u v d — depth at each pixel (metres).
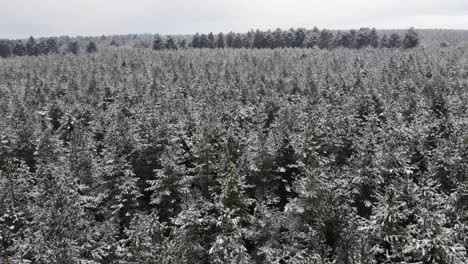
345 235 21.42
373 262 19.44
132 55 130.25
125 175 27.75
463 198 21.84
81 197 26.11
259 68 95.56
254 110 51.69
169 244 20.06
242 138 34.00
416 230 19.92
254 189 30.78
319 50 149.00
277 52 126.94
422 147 31.47
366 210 25.52
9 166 27.58
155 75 84.75
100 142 41.81
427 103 49.22
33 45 180.00
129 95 63.34
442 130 37.22
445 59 97.31
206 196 29.80
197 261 23.55
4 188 26.45
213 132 35.25
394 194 20.22
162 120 38.06
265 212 24.11
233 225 21.92
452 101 46.88
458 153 27.22
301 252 21.81
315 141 30.25
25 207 26.80
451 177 26.94
